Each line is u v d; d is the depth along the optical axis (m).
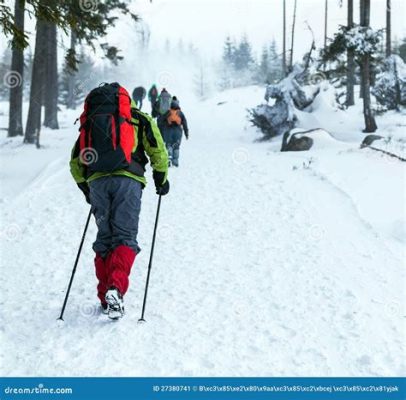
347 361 3.63
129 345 3.74
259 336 3.97
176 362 3.53
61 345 3.73
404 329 4.13
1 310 4.43
